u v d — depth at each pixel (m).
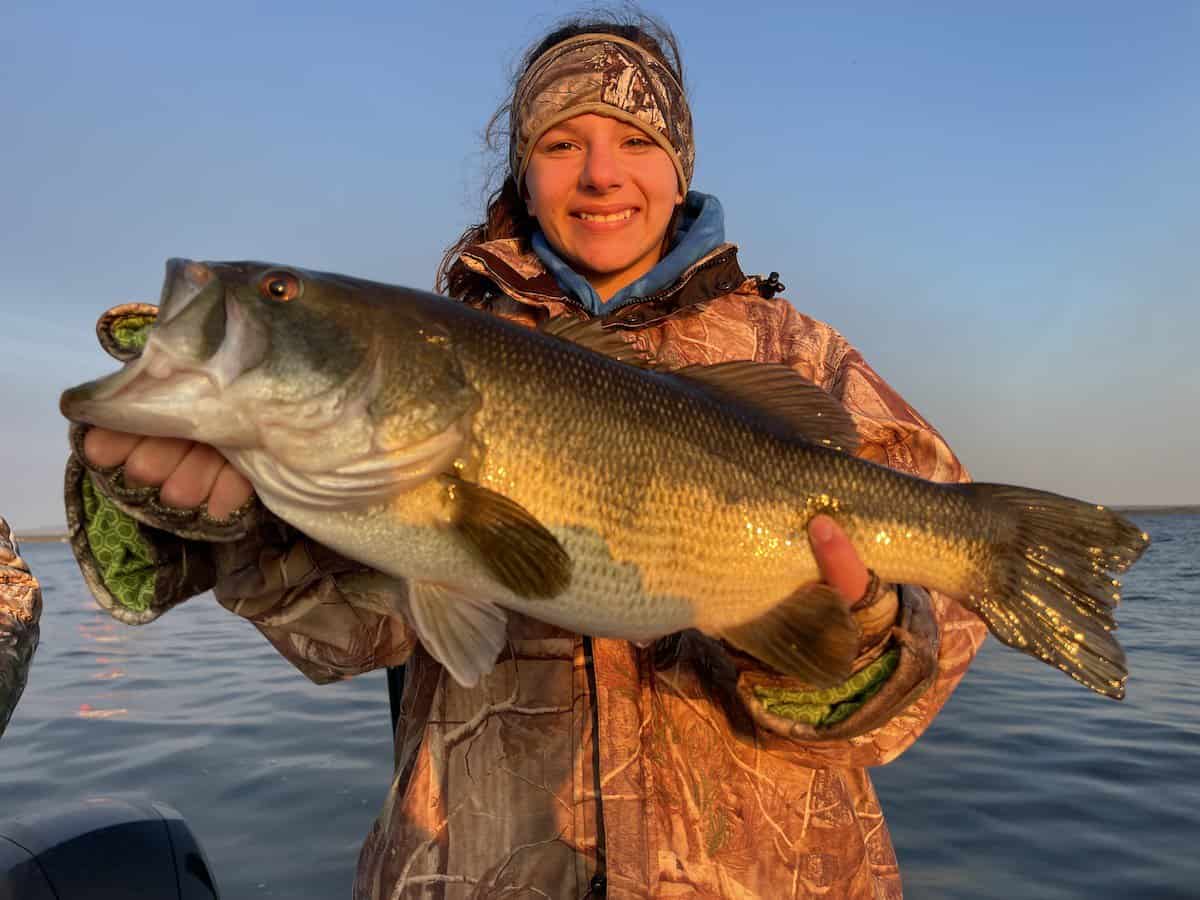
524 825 0.55
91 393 0.44
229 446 0.46
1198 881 1.08
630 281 0.73
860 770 0.63
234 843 1.21
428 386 0.49
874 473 0.58
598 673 0.56
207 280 0.46
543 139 0.69
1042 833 1.22
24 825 0.70
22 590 0.60
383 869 0.57
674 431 0.54
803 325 0.69
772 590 0.55
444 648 0.49
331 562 0.54
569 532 0.51
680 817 0.54
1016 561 0.58
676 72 0.78
